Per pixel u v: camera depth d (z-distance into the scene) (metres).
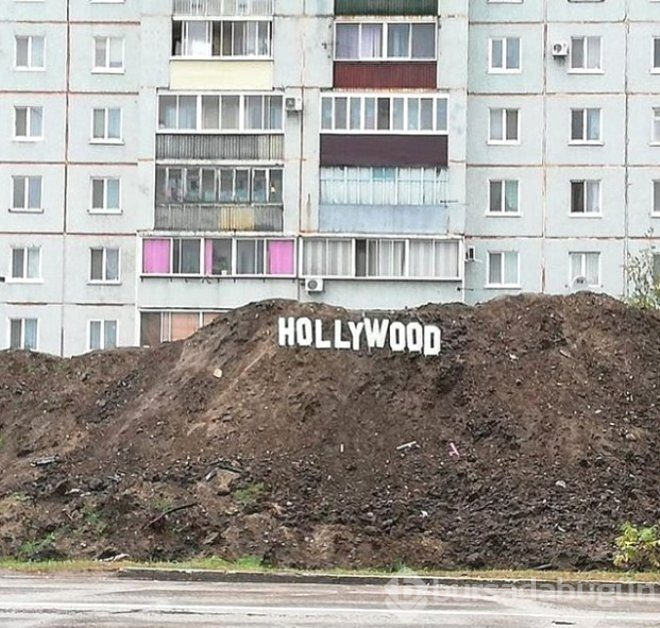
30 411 68.06
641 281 107.25
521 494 54.81
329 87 109.00
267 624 32.81
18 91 114.38
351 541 51.31
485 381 62.16
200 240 108.19
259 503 53.78
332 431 59.22
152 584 42.44
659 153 111.31
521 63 112.62
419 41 109.12
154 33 110.19
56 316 112.44
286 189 108.25
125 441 61.50
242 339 66.31
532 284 111.00
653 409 62.09
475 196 111.69
